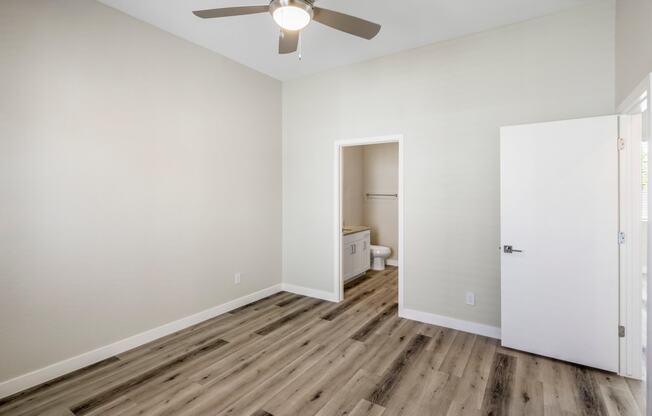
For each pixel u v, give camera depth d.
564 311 2.49
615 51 2.44
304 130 4.14
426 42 3.20
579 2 2.53
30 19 2.16
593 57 2.53
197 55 3.24
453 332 3.06
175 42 3.04
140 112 2.77
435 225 3.23
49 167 2.26
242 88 3.73
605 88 2.49
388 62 3.48
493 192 2.93
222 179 3.52
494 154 2.93
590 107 2.54
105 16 2.54
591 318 2.40
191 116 3.19
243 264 3.80
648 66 1.85
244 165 3.79
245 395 2.10
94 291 2.51
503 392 2.12
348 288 4.52
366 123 3.64
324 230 4.02
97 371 2.39
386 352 2.67
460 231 3.10
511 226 2.68
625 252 2.30
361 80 3.67
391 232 6.12
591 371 2.37
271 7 1.89
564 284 2.49
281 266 4.40
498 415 1.91
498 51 2.90
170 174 3.02
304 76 4.11
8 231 2.10
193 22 2.82
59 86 2.30
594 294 2.39
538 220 2.57
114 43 2.60
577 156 2.42
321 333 3.04
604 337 2.36
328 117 3.93
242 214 3.77
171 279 3.05
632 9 2.10
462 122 3.07
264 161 4.07
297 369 2.41
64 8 2.31
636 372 2.27
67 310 2.37
